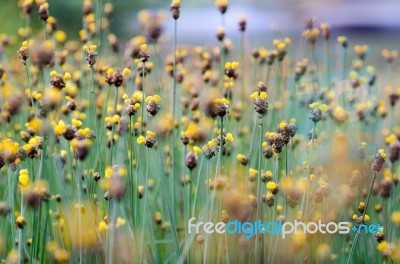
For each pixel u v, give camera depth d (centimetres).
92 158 98
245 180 97
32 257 89
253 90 114
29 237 96
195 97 106
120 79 94
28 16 115
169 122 103
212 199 88
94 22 125
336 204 96
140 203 97
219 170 88
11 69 123
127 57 110
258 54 114
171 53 121
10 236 95
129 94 103
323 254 91
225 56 113
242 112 112
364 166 101
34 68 111
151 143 90
